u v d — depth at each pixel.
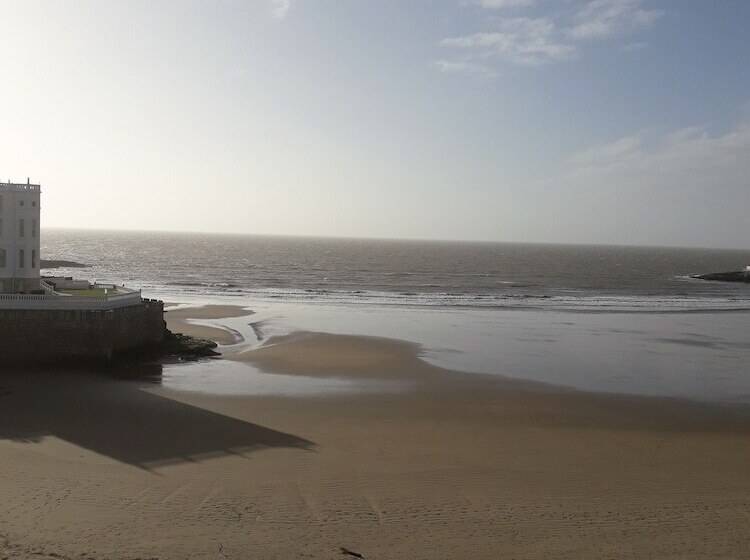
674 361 49.62
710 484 23.70
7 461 23.95
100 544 17.23
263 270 155.88
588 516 20.31
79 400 33.66
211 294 93.50
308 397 35.84
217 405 33.59
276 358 46.72
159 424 29.84
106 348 41.66
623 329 66.25
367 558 17.19
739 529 19.48
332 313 73.88
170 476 23.08
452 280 137.12
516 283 132.50
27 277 46.28
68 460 24.41
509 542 18.36
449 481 23.38
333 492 21.92
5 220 45.19
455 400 36.25
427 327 64.62
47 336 41.12
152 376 40.03
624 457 27.06
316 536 18.42
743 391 40.19
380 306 82.94
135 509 19.83
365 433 29.53
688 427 32.19
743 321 74.44
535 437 29.80
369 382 40.03
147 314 46.19
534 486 23.05
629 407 35.75
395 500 21.33
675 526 19.62
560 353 51.94
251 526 18.94
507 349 53.16
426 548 17.88
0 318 40.56
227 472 23.70
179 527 18.64
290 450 26.69
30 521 18.53
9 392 34.88
